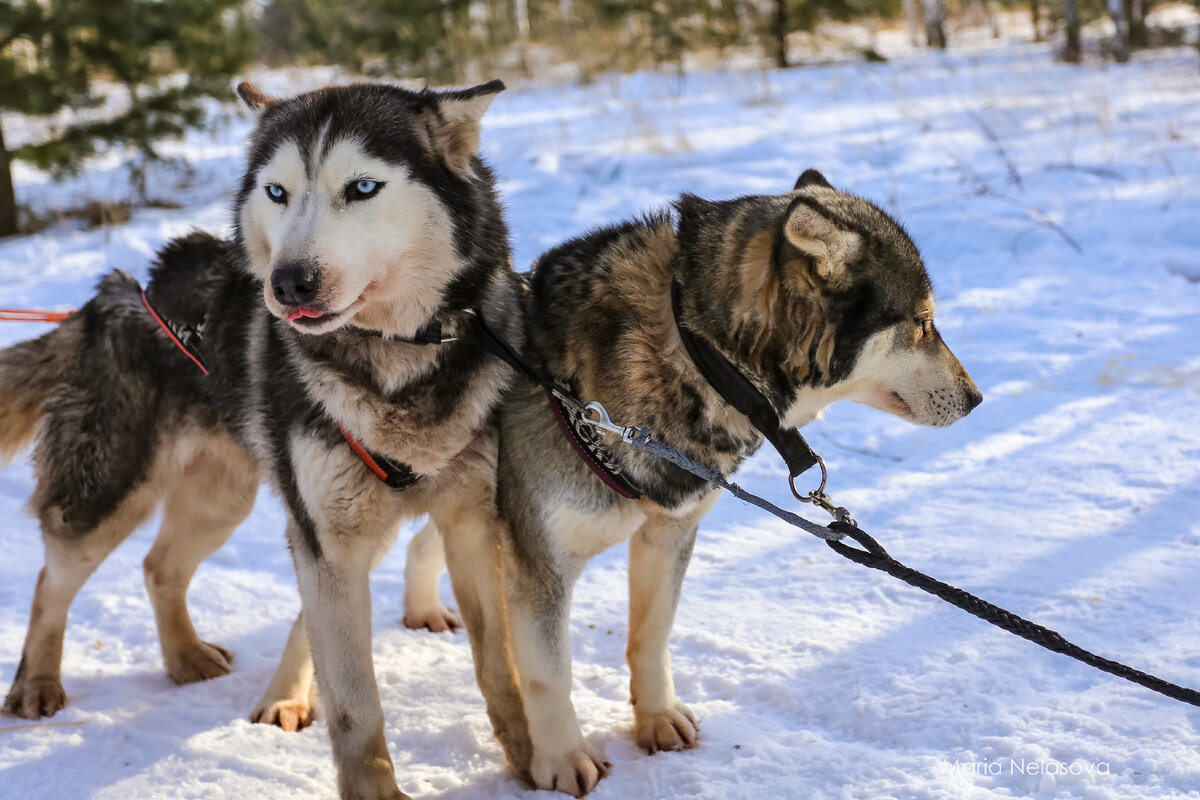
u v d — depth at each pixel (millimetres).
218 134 13492
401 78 15586
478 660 2910
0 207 9797
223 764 2811
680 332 2557
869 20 20234
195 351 3051
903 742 2721
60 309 6906
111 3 9680
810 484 4457
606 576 3924
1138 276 6176
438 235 2496
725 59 15719
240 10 10969
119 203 10445
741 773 2639
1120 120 9836
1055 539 3676
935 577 3527
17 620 3717
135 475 3201
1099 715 2695
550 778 2652
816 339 2523
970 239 6977
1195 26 17672
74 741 2918
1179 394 4727
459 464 2697
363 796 2584
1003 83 12562
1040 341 5465
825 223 2391
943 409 2699
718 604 3574
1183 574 3338
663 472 2621
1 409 3391
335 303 2307
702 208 2703
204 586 4004
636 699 2889
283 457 2697
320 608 2641
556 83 14461
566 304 2748
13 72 9367
